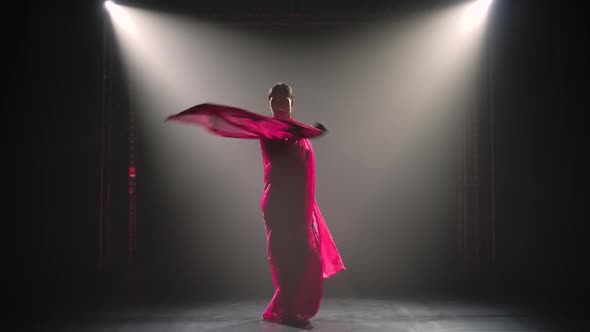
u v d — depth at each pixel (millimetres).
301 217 3133
